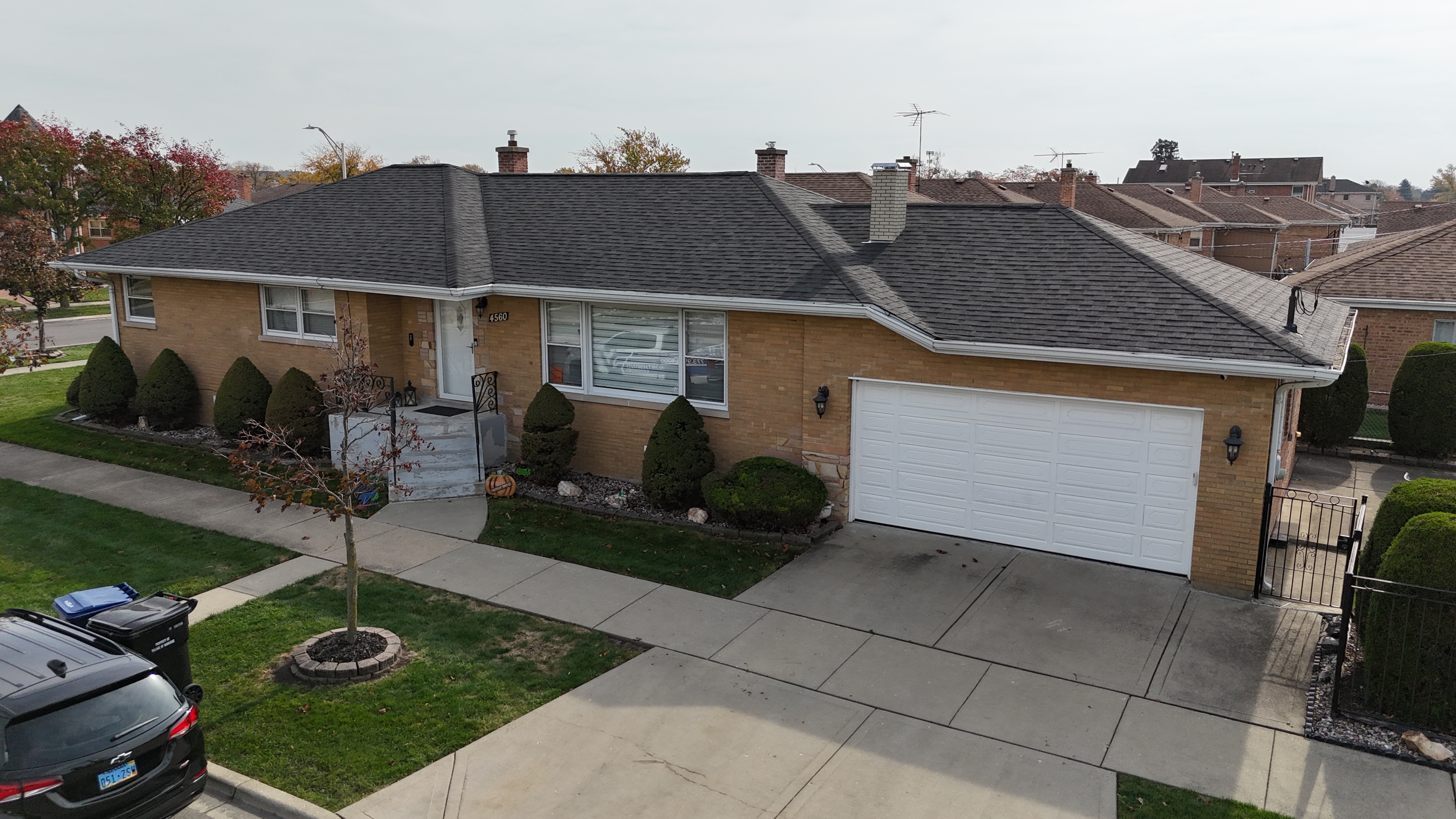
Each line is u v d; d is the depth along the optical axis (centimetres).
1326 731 862
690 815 762
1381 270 2525
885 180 1500
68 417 2084
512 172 2280
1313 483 1708
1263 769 811
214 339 1944
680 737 873
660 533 1397
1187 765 819
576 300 1531
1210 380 1136
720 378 1495
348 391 1292
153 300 2036
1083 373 1212
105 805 684
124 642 847
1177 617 1101
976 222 1516
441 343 1762
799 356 1405
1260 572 1152
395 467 1305
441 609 1152
